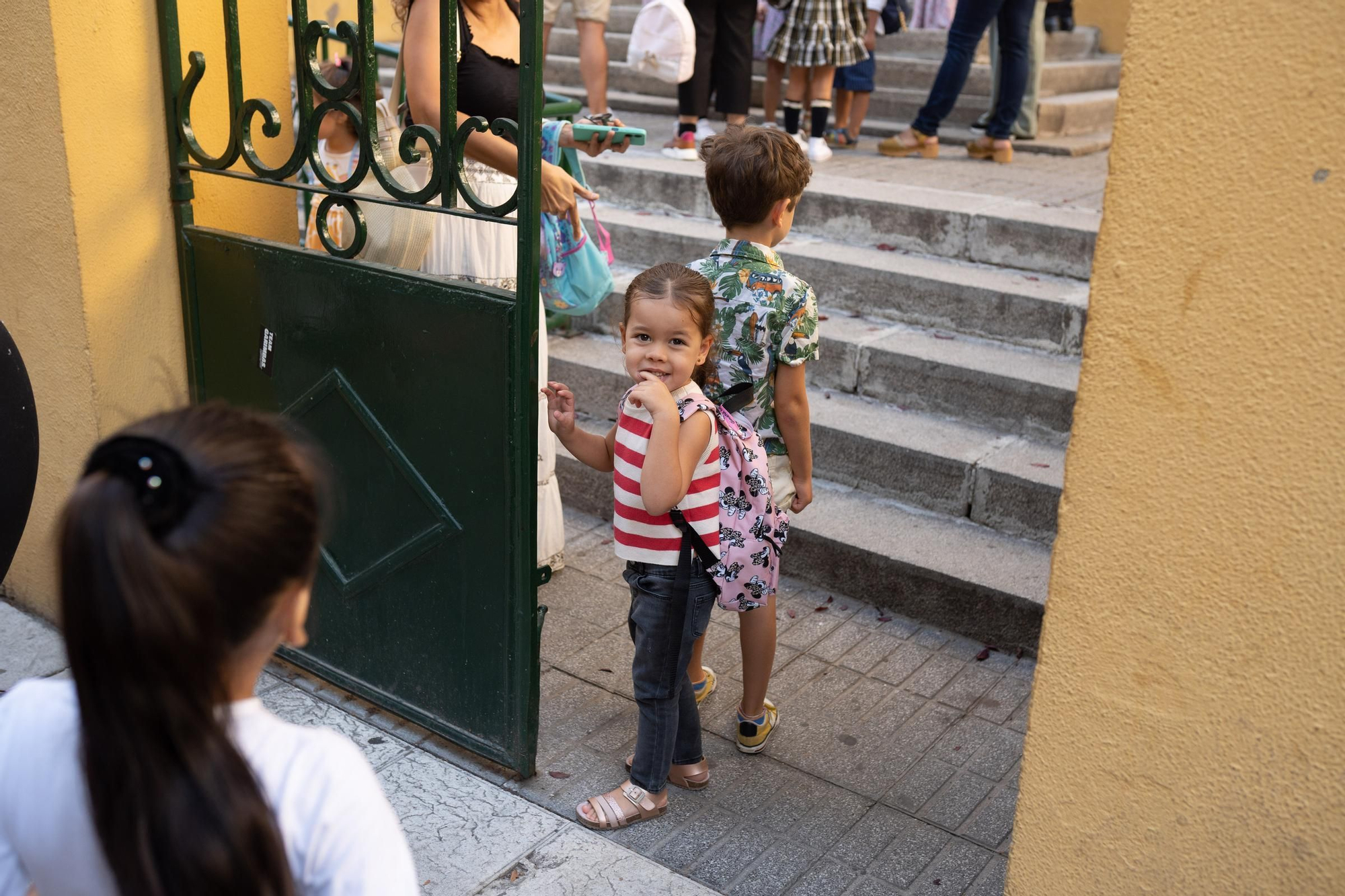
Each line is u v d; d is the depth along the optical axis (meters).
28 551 3.16
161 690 0.84
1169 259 1.32
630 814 2.43
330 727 2.78
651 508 2.13
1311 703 1.35
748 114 5.89
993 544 3.36
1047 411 3.58
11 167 2.73
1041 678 1.57
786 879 2.29
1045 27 7.14
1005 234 4.23
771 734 2.78
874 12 5.83
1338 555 1.29
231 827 0.86
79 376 2.80
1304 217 1.23
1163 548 1.42
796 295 2.38
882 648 3.16
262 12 2.85
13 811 0.95
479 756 2.68
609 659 3.10
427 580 2.60
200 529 0.84
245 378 2.82
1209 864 1.49
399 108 2.79
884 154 5.85
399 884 0.98
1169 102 1.28
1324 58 1.18
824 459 3.76
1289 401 1.28
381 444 2.56
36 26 2.51
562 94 7.21
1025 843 1.65
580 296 3.15
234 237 2.70
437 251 2.83
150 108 2.71
